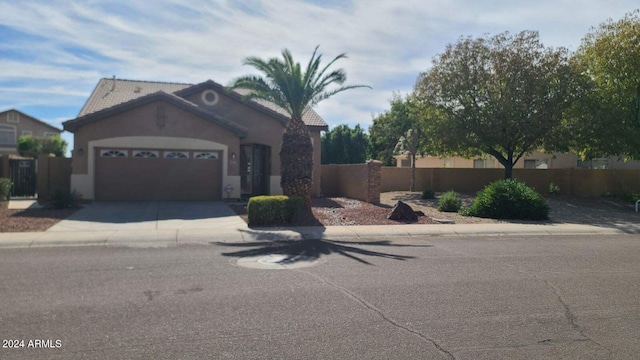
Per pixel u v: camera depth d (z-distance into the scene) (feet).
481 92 79.56
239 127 70.38
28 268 29.14
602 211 70.38
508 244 41.47
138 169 67.82
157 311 20.63
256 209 48.21
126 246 37.96
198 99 76.33
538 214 58.59
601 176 90.63
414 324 19.45
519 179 94.89
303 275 27.76
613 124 74.84
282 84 55.62
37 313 20.18
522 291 24.84
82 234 41.68
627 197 82.74
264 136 78.18
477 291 24.70
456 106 81.61
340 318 20.03
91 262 31.19
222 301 22.25
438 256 34.81
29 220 48.37
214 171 70.49
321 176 91.30
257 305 21.67
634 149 77.82
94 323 19.01
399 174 100.63
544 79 74.79
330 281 26.32
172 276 27.25
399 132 116.98
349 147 138.10
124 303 21.76
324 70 56.70
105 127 66.44
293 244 39.96
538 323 19.86
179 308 21.09
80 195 64.49
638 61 76.28
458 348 17.08
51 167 69.46
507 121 76.69
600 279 27.81
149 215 54.29
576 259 34.30
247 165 80.18
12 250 35.76
